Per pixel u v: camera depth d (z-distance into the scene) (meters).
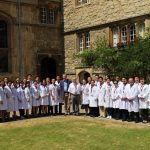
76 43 26.69
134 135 13.25
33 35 26.23
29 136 13.49
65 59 27.66
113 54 21.12
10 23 25.31
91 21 25.59
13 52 25.38
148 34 19.89
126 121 16.66
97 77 20.14
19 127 15.38
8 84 17.91
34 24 26.27
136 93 16.36
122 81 17.38
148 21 21.92
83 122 16.36
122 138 12.82
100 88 18.31
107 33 24.39
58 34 27.69
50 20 27.42
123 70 19.83
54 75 27.66
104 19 24.66
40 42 26.61
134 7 22.75
